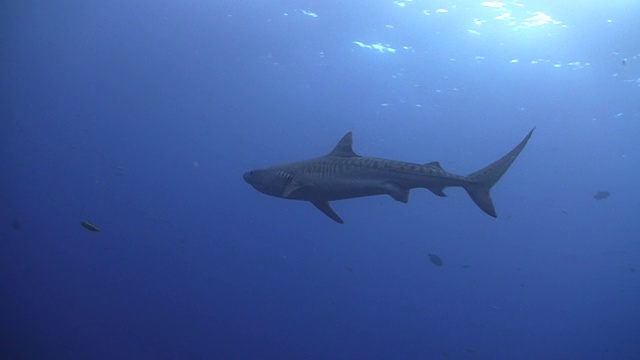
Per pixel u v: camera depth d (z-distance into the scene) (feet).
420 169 22.85
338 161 23.15
